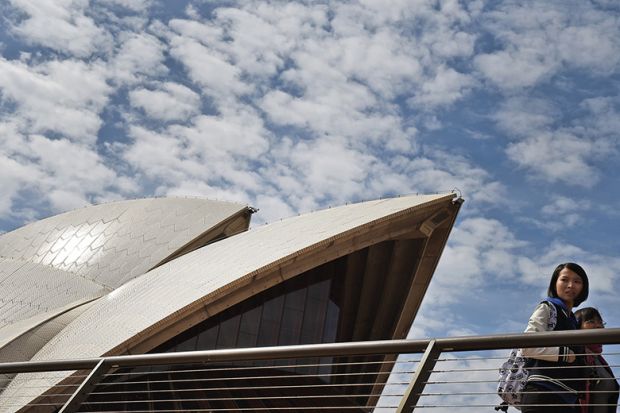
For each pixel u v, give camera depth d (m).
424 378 5.41
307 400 22.59
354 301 26.30
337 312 25.67
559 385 5.22
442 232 23.70
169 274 21.88
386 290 26.03
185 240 29.66
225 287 19.06
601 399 5.44
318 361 24.28
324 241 20.64
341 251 21.33
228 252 22.22
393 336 27.23
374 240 22.02
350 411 23.14
